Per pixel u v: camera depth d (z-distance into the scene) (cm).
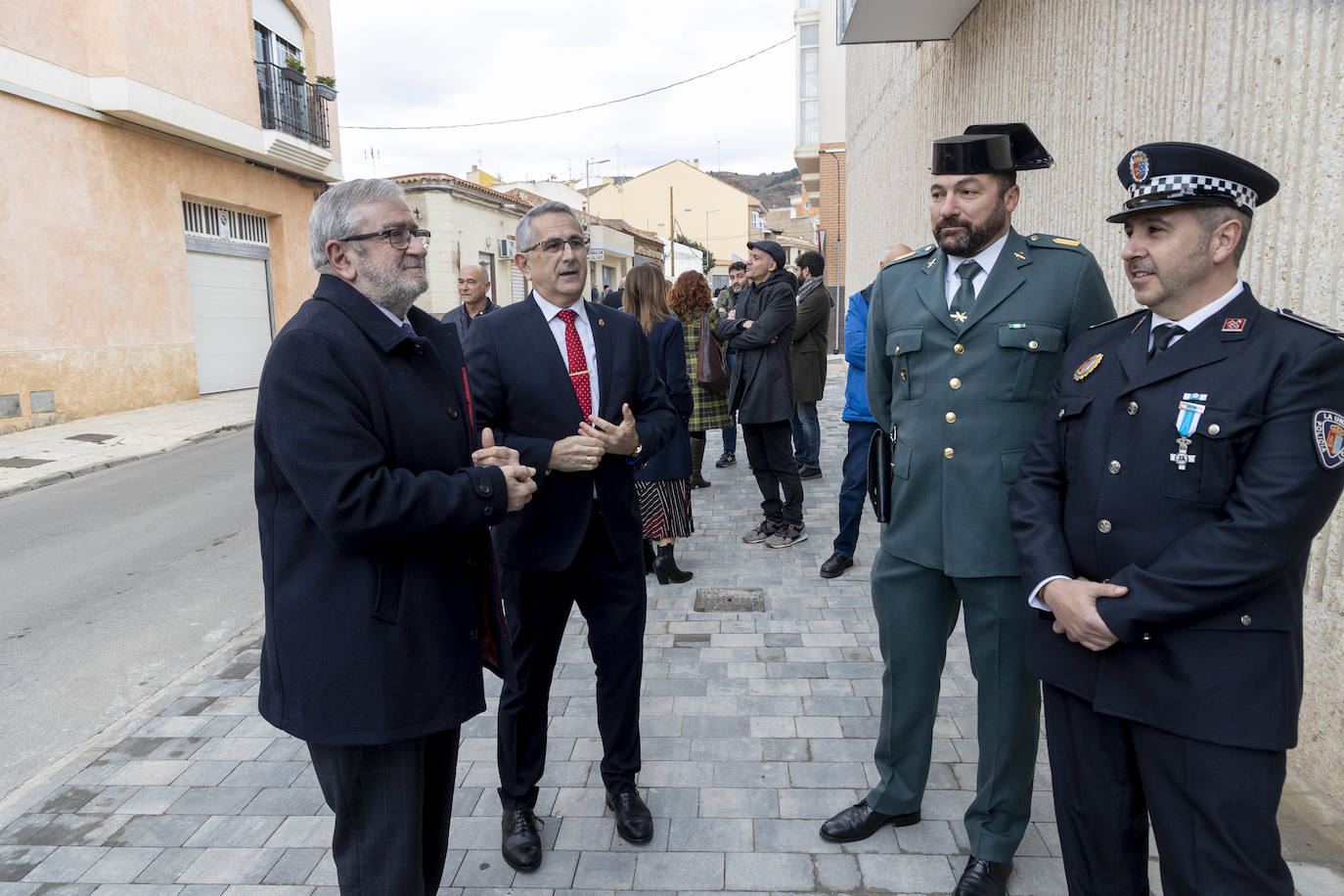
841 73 2120
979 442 227
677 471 457
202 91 1318
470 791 284
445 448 195
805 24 2217
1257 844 160
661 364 437
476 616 200
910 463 239
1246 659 159
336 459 168
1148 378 171
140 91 1172
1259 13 271
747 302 531
